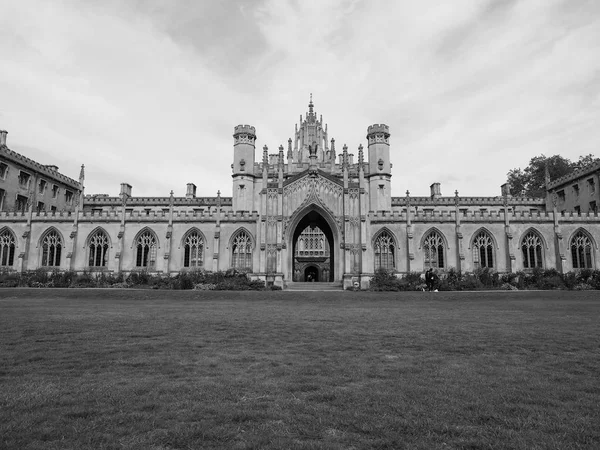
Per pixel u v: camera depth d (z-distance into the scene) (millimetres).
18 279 51812
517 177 102750
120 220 59625
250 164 71250
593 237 56875
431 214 58406
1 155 61188
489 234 57781
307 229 84562
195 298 38031
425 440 6309
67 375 9656
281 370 10242
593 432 6523
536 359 11469
